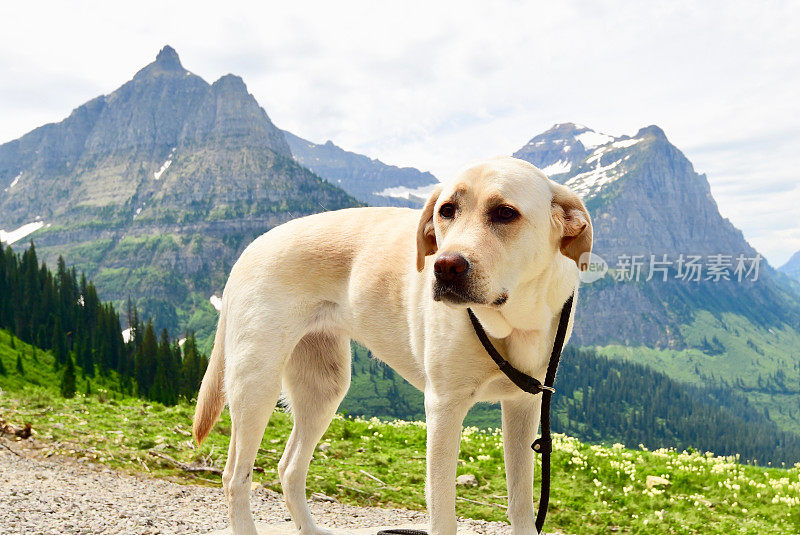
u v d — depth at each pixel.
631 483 2.91
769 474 3.07
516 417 1.30
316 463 3.07
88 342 29.03
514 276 1.10
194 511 2.17
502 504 2.68
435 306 1.24
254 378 1.41
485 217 1.09
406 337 1.33
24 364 22.84
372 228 1.42
